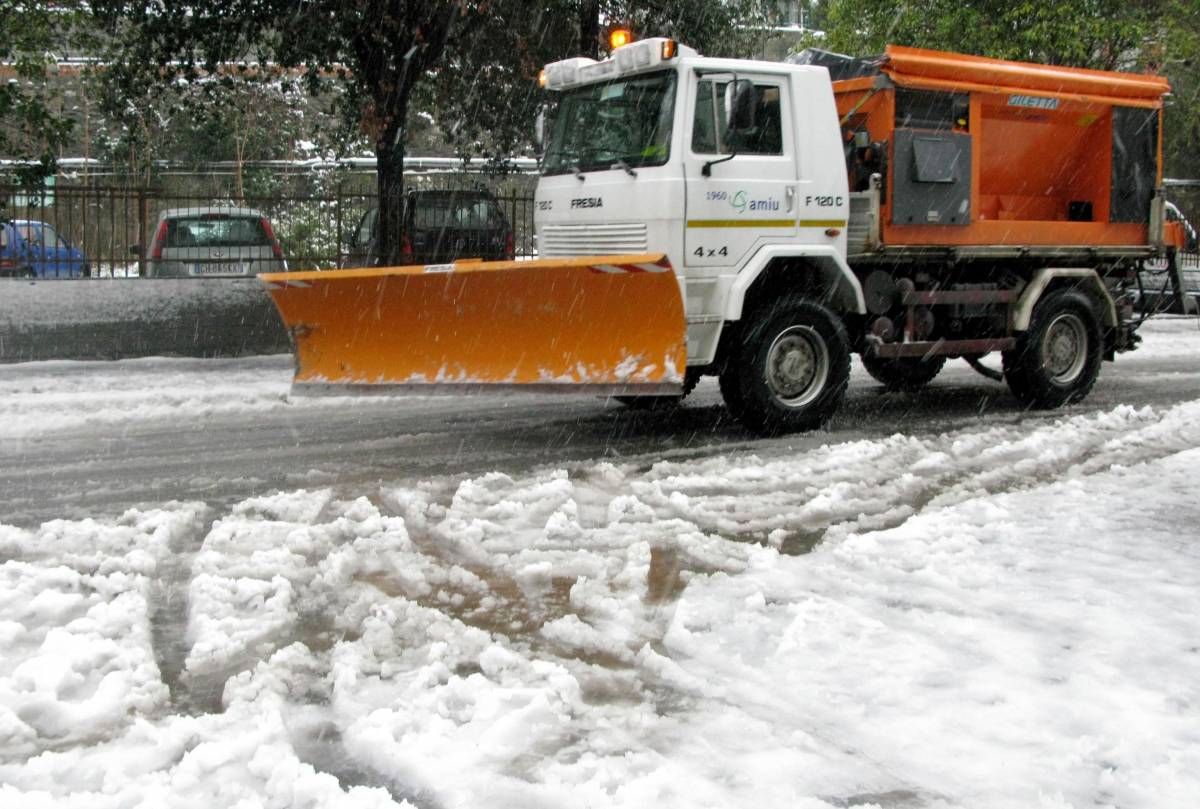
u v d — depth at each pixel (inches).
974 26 733.3
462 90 597.3
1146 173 422.3
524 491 262.4
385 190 554.3
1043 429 346.9
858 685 155.8
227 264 526.3
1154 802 125.3
